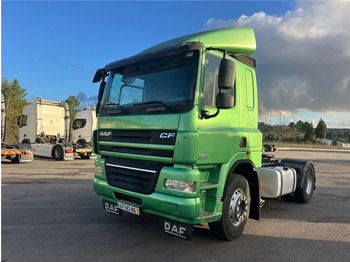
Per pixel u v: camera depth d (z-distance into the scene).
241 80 4.82
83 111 20.52
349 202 7.68
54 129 18.73
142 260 3.87
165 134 3.86
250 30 4.97
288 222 5.77
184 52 3.96
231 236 4.52
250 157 4.89
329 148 63.56
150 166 4.05
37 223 5.32
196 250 4.23
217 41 4.31
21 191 8.08
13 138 28.88
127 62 4.65
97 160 4.99
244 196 4.73
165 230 3.98
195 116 3.74
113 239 4.59
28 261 3.79
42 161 16.48
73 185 9.12
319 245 4.56
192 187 3.70
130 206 4.27
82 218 5.64
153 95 4.22
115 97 4.80
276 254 4.17
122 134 4.46
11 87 40.34
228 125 4.41
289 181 6.40
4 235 4.70
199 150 3.77
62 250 4.14
